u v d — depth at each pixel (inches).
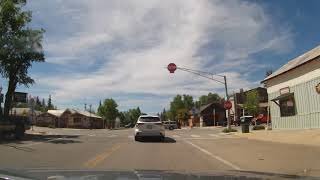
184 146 1034.1
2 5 1598.2
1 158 718.5
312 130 1205.1
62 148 944.3
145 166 634.8
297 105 1342.3
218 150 915.4
